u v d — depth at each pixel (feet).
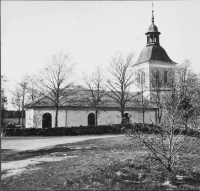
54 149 53.11
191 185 25.31
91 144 60.34
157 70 127.75
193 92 32.12
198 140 31.37
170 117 29.81
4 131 88.12
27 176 29.76
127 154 40.83
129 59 106.42
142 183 25.90
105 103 125.08
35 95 152.87
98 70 113.39
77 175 29.04
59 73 106.52
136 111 127.85
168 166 29.07
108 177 27.78
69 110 116.47
